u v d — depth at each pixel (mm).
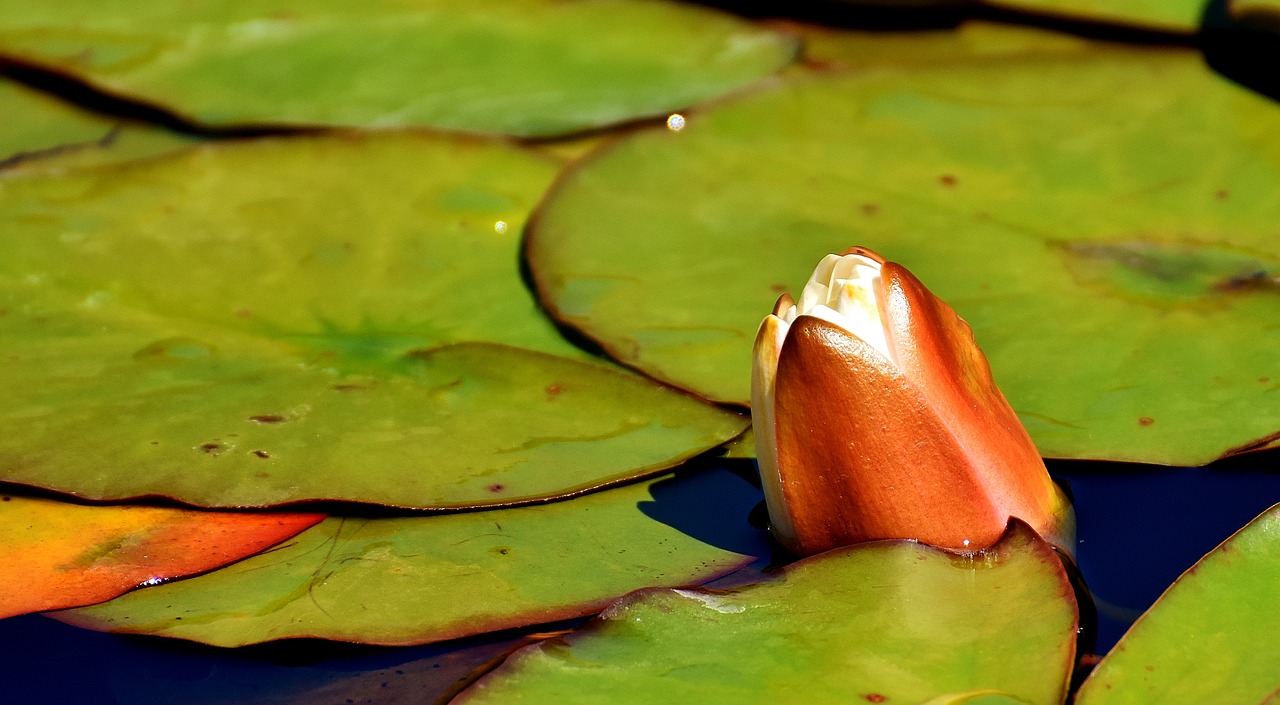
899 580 846
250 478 894
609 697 826
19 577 869
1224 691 819
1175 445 891
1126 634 830
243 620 856
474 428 912
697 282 961
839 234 979
